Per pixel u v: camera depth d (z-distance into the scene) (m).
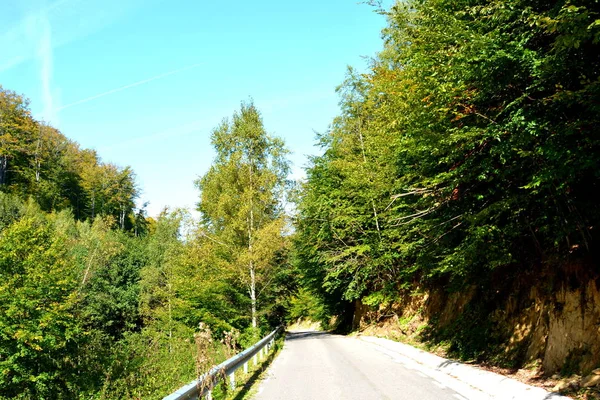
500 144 8.48
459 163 10.84
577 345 8.38
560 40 6.21
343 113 28.31
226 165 26.36
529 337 10.63
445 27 9.65
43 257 21.52
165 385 11.35
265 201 26.17
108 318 42.56
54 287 21.03
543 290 10.55
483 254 11.34
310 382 10.36
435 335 18.19
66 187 71.25
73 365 18.50
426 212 13.20
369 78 20.19
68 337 20.19
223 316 27.25
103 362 18.69
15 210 41.91
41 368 18.58
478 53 8.36
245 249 25.16
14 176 61.12
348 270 27.17
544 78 7.49
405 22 12.38
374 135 24.39
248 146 27.33
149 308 37.34
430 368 12.05
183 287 28.44
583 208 8.30
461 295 17.11
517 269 12.74
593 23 5.65
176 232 47.75
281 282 33.09
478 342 12.95
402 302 26.39
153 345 23.41
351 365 13.41
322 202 28.34
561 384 7.77
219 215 25.45
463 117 9.62
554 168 7.27
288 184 28.34
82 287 38.16
